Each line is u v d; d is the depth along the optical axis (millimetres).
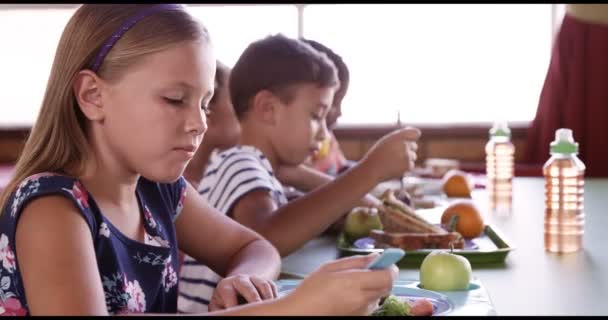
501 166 2398
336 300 915
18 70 4969
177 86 1019
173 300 1244
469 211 1752
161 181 1048
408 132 1718
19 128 4875
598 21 4484
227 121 2504
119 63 1021
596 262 1484
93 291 928
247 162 1833
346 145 4797
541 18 4840
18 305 974
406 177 2889
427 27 4906
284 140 1988
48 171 1063
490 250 1501
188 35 1030
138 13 1031
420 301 1078
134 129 1027
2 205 1055
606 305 1149
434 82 4934
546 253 1578
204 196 1856
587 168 4547
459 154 4801
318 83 1975
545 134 4613
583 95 4539
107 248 1062
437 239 1565
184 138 1032
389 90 4941
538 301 1176
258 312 918
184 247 1421
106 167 1087
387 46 4930
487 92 4910
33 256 938
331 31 4926
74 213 979
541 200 2455
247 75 1981
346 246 1714
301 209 1678
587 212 2125
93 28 1037
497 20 4871
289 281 1323
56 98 1062
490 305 1135
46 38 4941
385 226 1646
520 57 4875
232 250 1428
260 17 4891
